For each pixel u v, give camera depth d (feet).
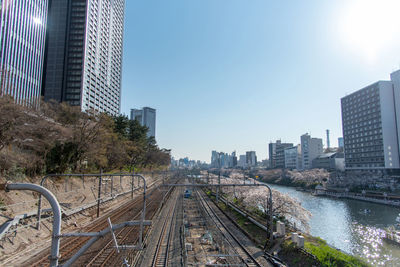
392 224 136.15
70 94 285.84
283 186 338.75
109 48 362.94
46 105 99.71
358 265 55.52
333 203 203.82
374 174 269.85
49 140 90.63
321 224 136.26
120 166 174.29
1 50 194.70
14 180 74.84
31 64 232.73
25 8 224.94
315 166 425.28
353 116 330.95
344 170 352.49
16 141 78.69
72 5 301.84
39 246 58.13
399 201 190.90
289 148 494.18
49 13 303.27
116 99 390.42
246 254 64.39
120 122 171.42
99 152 121.70
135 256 56.49
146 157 238.48
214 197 175.52
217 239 75.82
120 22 414.41
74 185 109.40
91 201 105.91
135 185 190.39
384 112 287.28
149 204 131.75
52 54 294.05
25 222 63.26
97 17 327.47
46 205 78.74
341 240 109.91
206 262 58.65
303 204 198.49
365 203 203.41
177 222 97.71
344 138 347.36
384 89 290.35
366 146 307.99
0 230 19.04
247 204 118.73
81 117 112.57
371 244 104.63
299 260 60.13
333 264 55.57
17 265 47.62
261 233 81.05
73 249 58.23
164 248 66.85
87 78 300.20
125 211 107.34
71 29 298.56
